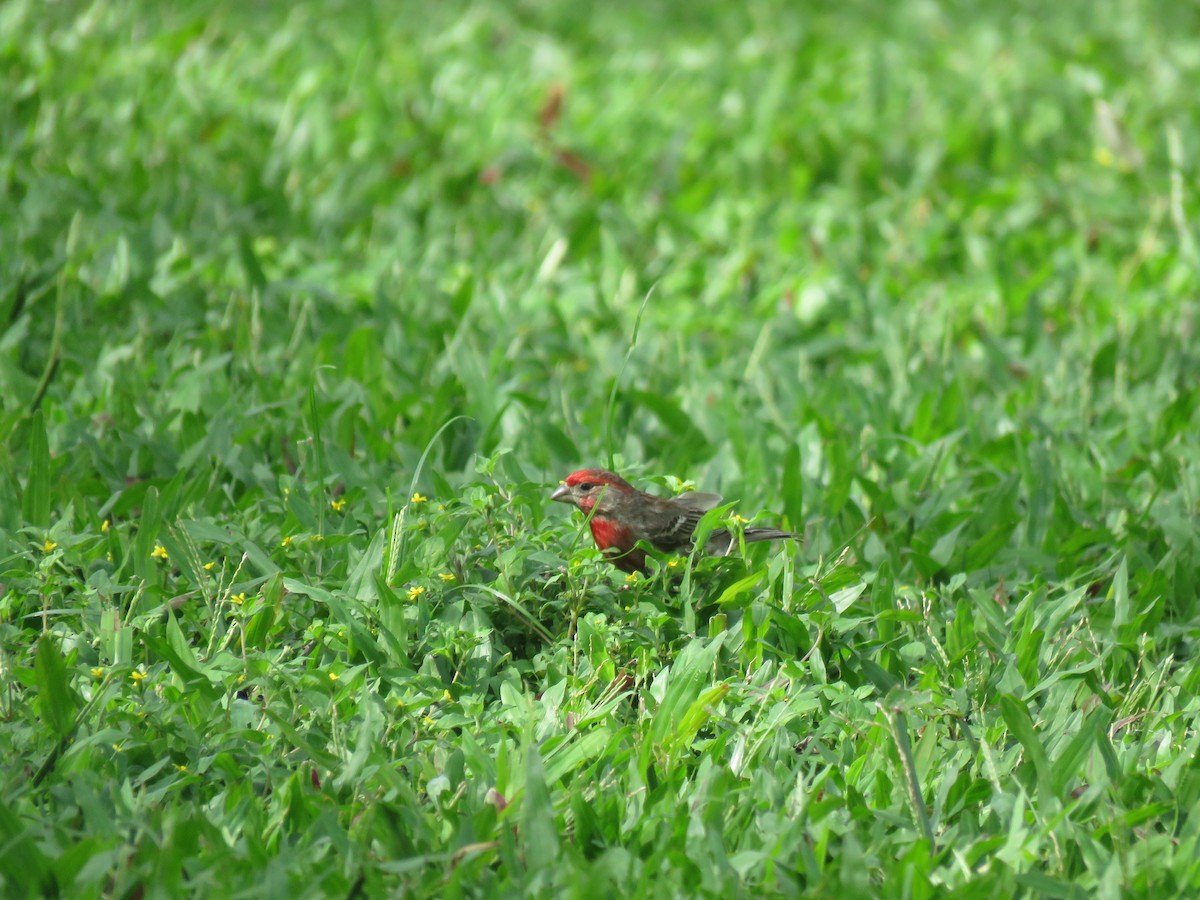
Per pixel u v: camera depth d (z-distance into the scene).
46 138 17.12
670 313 15.12
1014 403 12.75
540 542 8.57
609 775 7.12
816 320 15.10
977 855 6.45
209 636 7.87
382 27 23.97
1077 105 21.30
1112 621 8.88
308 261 15.37
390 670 7.61
